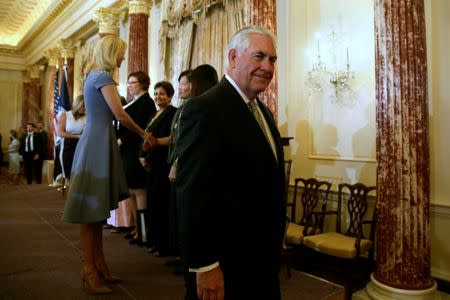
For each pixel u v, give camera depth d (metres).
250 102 1.60
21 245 4.48
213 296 1.38
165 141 3.68
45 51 14.36
